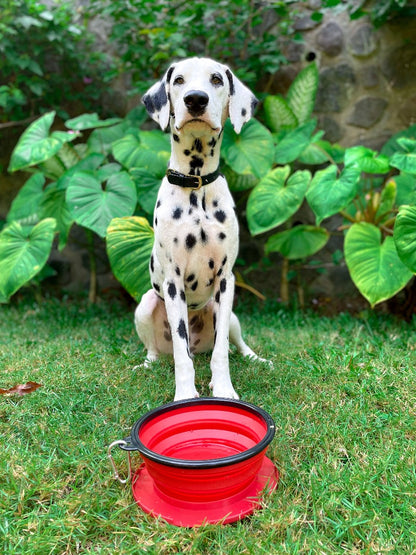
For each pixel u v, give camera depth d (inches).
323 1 100.0
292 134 100.3
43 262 92.3
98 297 118.2
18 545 60.2
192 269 74.5
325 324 96.6
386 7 100.6
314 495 62.9
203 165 72.6
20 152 98.5
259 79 111.3
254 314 103.0
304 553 59.4
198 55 111.3
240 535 60.1
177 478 60.6
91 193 94.5
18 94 107.1
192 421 66.7
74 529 61.3
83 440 69.2
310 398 73.5
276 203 94.4
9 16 103.7
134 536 60.9
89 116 103.4
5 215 121.5
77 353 85.7
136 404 73.4
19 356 84.9
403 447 67.4
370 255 89.9
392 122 109.2
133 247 89.3
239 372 79.2
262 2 104.7
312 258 113.8
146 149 98.8
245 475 61.5
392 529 60.9
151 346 83.0
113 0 103.7
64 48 110.8
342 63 108.6
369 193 100.0
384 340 87.9
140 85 104.3
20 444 68.8
